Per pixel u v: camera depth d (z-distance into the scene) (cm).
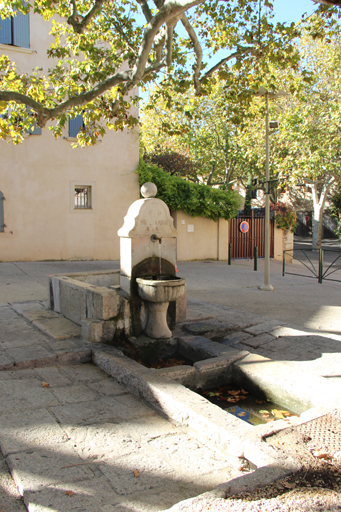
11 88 703
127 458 267
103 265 1297
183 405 314
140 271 529
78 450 273
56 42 754
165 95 750
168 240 558
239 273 1310
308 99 1870
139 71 549
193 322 599
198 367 406
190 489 237
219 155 2420
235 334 566
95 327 488
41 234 1338
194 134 2309
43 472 245
